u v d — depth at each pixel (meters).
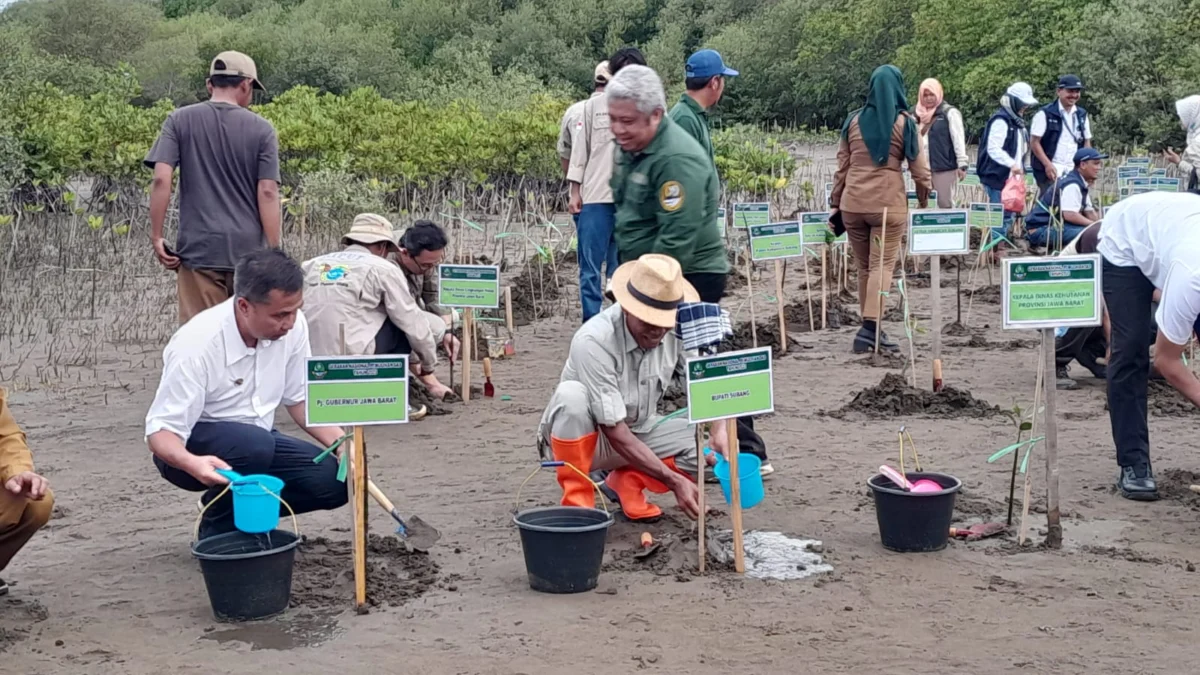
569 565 4.73
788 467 6.58
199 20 62.47
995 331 10.83
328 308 7.45
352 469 4.62
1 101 18.56
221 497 5.03
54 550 5.39
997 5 37.50
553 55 54.78
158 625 4.50
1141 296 5.82
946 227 7.84
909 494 5.10
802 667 4.04
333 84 50.56
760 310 11.76
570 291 13.36
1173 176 18.61
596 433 5.42
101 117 17.94
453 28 58.09
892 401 7.82
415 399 8.15
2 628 4.46
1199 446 6.89
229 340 4.94
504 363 9.75
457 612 4.59
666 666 4.06
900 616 4.49
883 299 9.66
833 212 10.02
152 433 4.74
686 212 5.38
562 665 4.08
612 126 5.38
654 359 5.49
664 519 5.67
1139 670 4.00
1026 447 6.79
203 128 7.04
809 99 49.31
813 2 48.72
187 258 7.11
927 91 14.12
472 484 6.37
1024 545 5.26
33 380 9.10
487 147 19.55
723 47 51.91
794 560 5.11
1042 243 13.61
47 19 56.59
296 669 4.07
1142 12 30.16
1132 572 4.93
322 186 16.56
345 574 4.93
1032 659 4.09
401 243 8.30
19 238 14.76
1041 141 14.01
